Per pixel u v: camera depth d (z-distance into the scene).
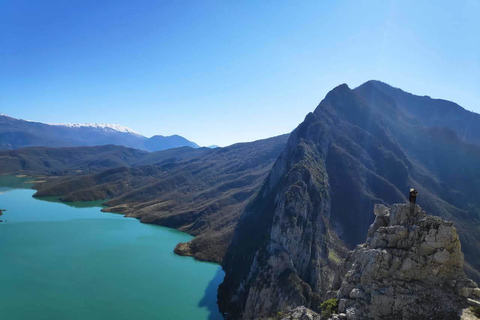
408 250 29.78
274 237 85.75
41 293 86.75
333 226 119.88
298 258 84.31
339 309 30.97
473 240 124.81
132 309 82.06
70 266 108.75
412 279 28.66
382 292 28.39
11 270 101.25
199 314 82.12
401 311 27.17
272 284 76.69
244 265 94.25
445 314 25.56
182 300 89.19
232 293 88.00
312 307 71.19
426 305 26.61
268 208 112.31
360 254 34.44
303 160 117.44
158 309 83.19
